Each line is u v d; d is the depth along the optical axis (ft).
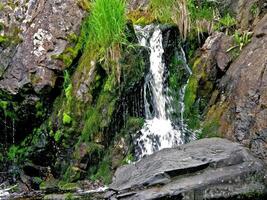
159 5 26.94
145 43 24.53
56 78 23.56
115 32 23.40
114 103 22.49
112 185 19.34
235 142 20.21
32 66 23.50
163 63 24.61
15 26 24.47
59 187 21.74
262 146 19.92
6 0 25.07
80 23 24.64
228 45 24.52
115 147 22.34
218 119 22.50
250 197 17.34
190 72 24.93
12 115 23.39
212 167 17.99
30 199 19.99
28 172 23.11
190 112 23.71
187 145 20.01
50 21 24.47
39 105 23.25
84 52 24.06
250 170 17.69
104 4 23.59
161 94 24.22
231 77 23.20
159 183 17.69
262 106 20.51
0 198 20.53
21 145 23.49
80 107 22.76
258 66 21.84
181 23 25.84
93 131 22.29
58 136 22.56
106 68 22.86
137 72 23.26
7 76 23.53
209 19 26.63
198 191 17.04
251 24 25.23
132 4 28.68
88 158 22.00
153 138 22.72
